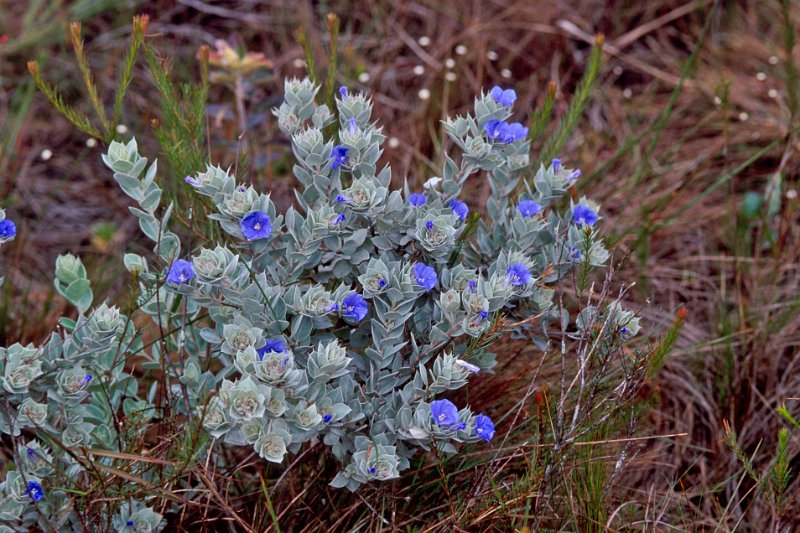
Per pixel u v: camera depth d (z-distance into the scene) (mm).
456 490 1249
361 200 1180
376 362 1196
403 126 1729
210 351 1238
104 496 1175
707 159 1653
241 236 1184
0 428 1165
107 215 1647
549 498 1197
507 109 1232
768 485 1264
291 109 1248
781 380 1415
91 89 1318
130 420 1203
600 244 1250
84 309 1243
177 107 1328
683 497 1318
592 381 1236
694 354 1441
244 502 1264
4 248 1562
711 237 1590
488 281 1191
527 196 1288
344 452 1202
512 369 1350
